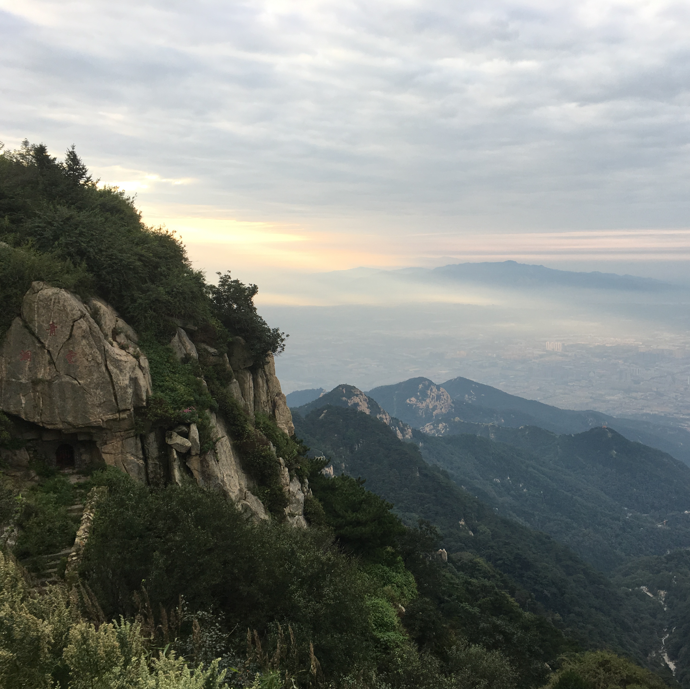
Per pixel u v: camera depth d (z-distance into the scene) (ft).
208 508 41.27
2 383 55.31
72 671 21.20
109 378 58.44
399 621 71.72
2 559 27.76
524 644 112.27
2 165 73.20
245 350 92.07
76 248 63.41
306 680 33.01
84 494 53.62
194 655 28.43
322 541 65.05
